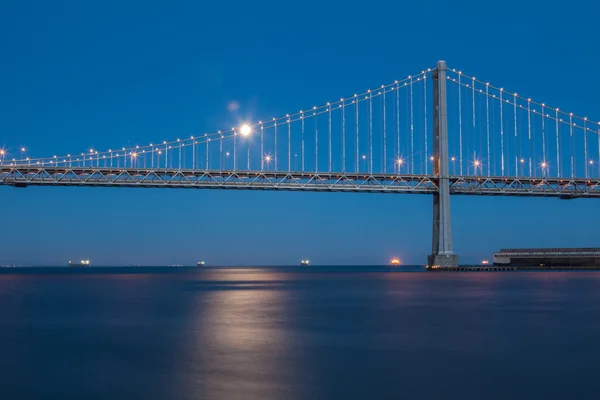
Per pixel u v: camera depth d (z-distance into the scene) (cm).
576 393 1298
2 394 1292
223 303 3438
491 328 2250
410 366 1551
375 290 4812
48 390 1323
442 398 1264
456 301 3531
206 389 1328
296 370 1505
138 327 2286
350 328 2258
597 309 2986
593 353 1719
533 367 1538
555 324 2366
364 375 1455
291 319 2559
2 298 3888
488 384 1372
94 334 2098
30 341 1952
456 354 1711
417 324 2380
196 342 1916
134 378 1423
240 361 1609
